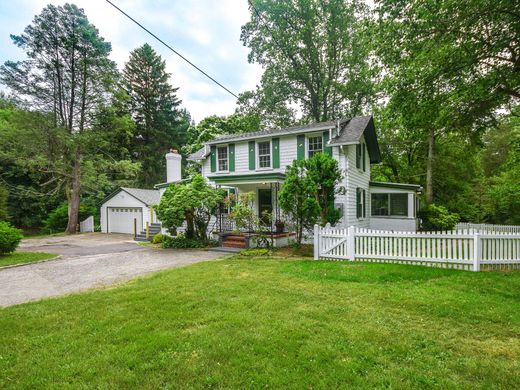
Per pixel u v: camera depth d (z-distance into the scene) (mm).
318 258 9102
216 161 16781
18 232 12000
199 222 13711
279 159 14672
